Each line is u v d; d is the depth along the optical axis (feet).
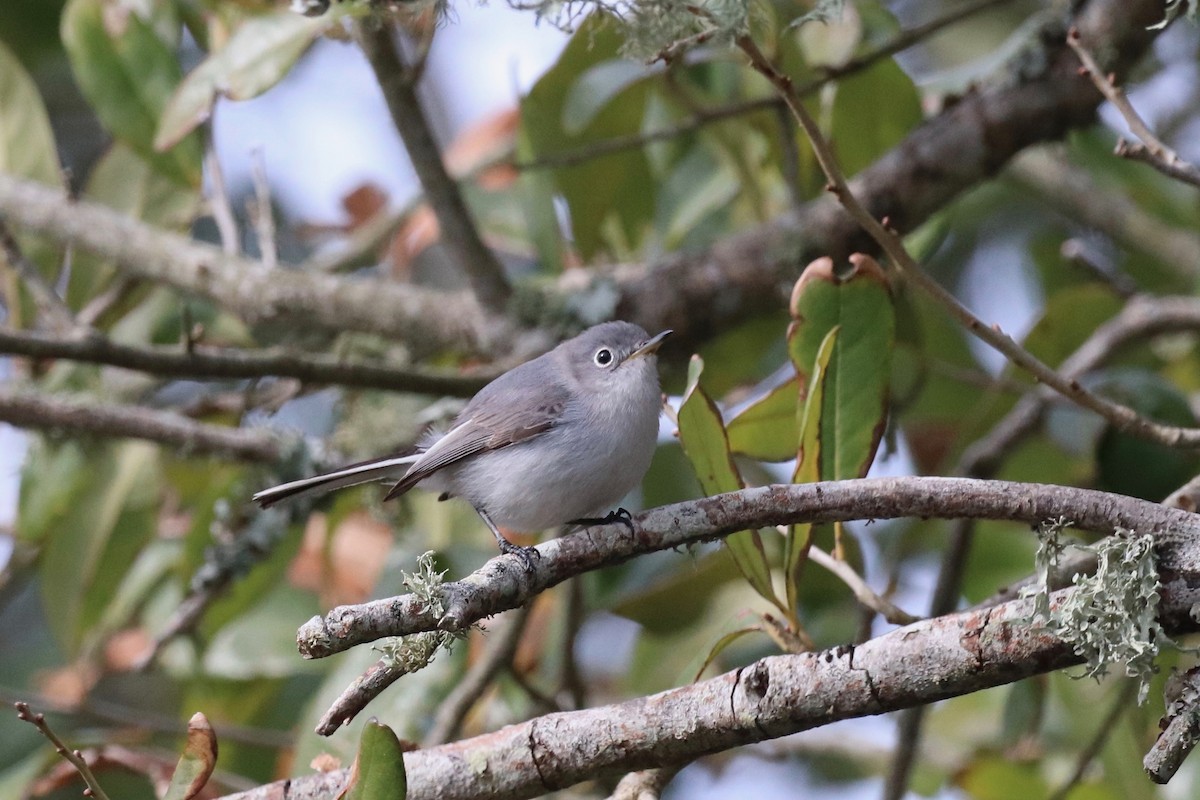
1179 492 21.90
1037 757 34.22
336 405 37.50
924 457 39.93
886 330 22.09
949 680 17.42
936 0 50.16
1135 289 36.37
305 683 40.78
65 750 18.22
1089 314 37.17
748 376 38.50
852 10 35.58
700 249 36.27
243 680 38.29
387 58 32.07
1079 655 16.94
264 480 36.27
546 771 19.36
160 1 38.24
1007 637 17.16
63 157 51.65
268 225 38.29
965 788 34.53
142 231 38.68
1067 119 32.89
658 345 29.07
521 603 18.62
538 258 40.06
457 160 42.27
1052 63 32.86
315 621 16.79
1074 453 37.47
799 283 21.93
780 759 39.88
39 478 36.73
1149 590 16.81
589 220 38.11
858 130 35.45
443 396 33.42
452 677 34.94
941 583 31.99
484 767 19.53
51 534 37.40
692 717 18.74
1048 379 22.58
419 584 17.22
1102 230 43.21
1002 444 33.88
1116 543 17.10
